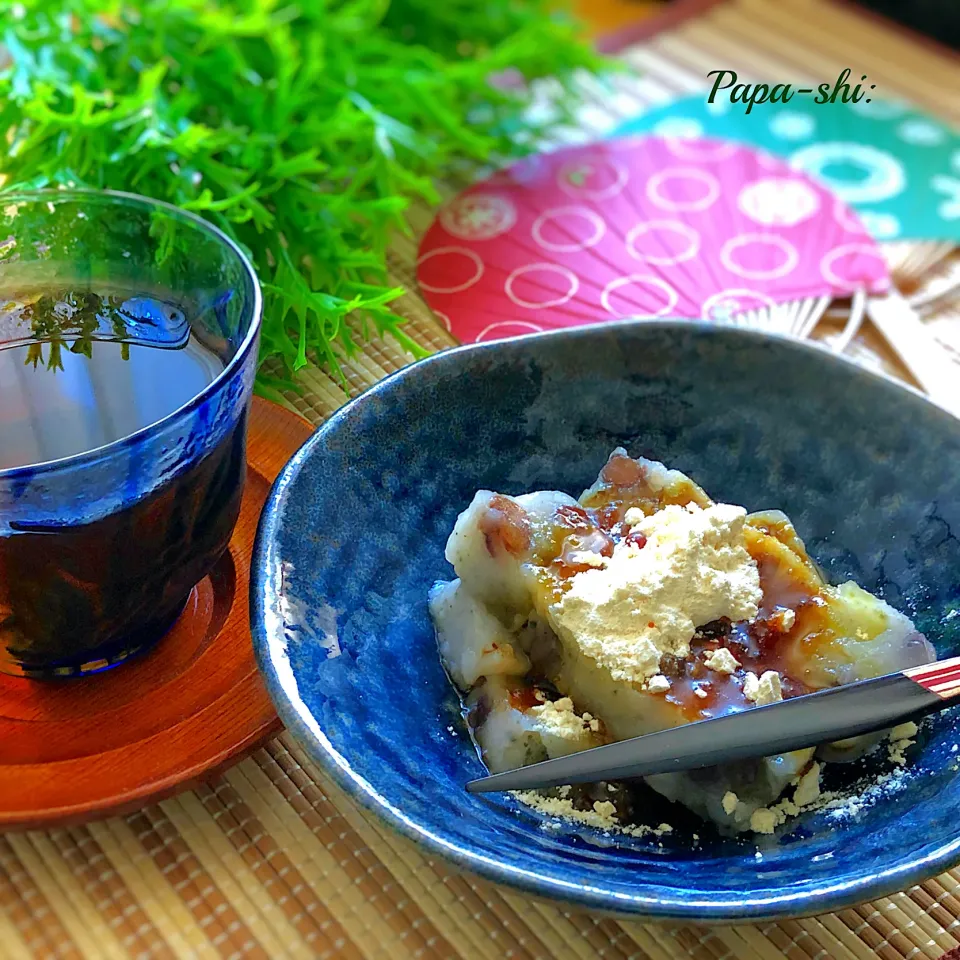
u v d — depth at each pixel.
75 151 0.36
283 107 0.40
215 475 0.26
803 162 0.45
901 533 0.30
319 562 0.27
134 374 0.28
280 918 0.25
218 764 0.25
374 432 0.29
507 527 0.28
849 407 0.31
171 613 0.27
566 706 0.27
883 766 0.26
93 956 0.24
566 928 0.25
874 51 0.53
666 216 0.42
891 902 0.25
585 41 0.54
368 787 0.23
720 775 0.26
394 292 0.34
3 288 0.29
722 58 0.52
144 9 0.42
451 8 0.50
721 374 0.31
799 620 0.27
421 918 0.25
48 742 0.25
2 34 0.40
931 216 0.43
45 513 0.23
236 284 0.27
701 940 0.25
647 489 0.29
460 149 0.45
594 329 0.31
